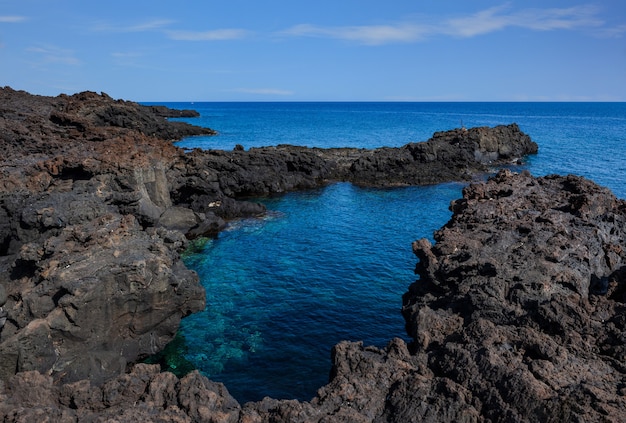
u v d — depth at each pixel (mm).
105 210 30875
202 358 25422
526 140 92188
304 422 14242
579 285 20000
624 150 100188
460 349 16578
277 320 29406
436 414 14344
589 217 25797
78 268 22781
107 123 100438
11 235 30875
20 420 13906
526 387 14039
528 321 17797
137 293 23547
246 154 69125
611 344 16250
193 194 54188
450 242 24281
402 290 33719
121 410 15148
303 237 45719
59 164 35594
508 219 26188
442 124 190625
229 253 41188
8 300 24562
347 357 17891
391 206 58250
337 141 127188
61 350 21625
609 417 12578
